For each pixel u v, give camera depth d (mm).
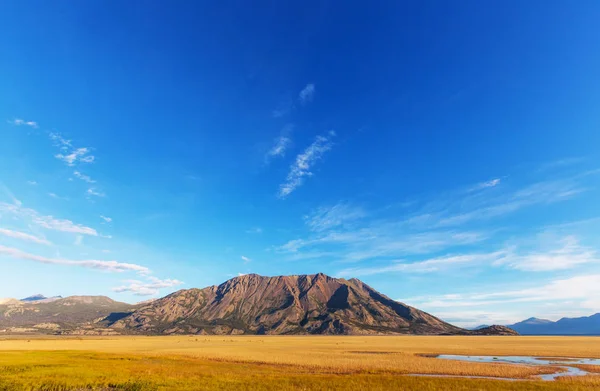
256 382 44188
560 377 50906
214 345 151250
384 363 67875
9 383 41938
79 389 41531
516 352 101062
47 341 196500
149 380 45531
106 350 108062
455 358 84250
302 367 63219
